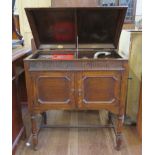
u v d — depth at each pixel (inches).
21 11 135.6
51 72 60.9
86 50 77.7
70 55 77.0
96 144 75.6
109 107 64.9
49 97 63.9
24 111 92.7
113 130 84.1
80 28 74.7
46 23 73.2
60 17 71.0
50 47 78.5
